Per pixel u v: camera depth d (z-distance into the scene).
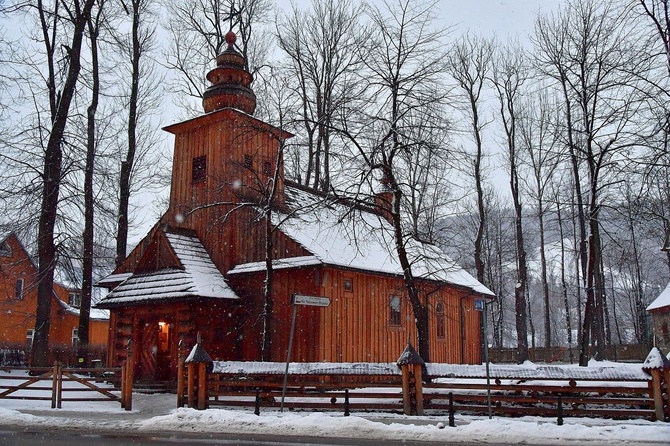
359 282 25.27
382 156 20.09
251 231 25.25
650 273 68.62
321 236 25.52
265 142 27.75
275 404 16.88
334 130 20.14
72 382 25.38
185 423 14.45
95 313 55.28
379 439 12.84
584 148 25.31
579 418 15.12
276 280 24.42
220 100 27.44
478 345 35.69
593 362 31.75
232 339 24.70
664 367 14.35
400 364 15.96
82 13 28.08
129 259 28.59
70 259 28.20
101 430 14.02
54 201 26.44
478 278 42.06
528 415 15.38
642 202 21.50
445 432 13.09
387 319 26.61
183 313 23.53
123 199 33.03
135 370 24.78
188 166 27.89
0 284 45.22
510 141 45.44
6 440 12.36
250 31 38.53
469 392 16.95
